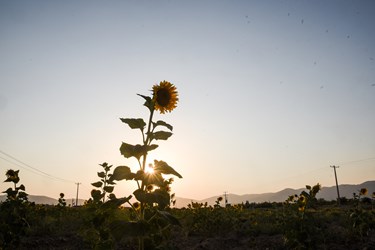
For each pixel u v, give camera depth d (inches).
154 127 159.2
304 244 302.2
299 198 318.7
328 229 450.6
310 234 307.4
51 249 385.7
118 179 143.4
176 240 474.3
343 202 1723.7
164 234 198.1
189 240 475.2
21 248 380.5
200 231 520.1
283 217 463.2
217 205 598.9
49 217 575.5
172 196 406.9
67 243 414.3
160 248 176.2
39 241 416.8
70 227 524.7
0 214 315.6
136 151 143.2
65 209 622.5
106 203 148.3
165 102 167.8
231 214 595.2
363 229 406.0
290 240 308.0
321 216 539.5
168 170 148.0
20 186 329.7
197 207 572.4
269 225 527.5
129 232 132.0
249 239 458.9
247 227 547.8
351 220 438.6
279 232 480.7
